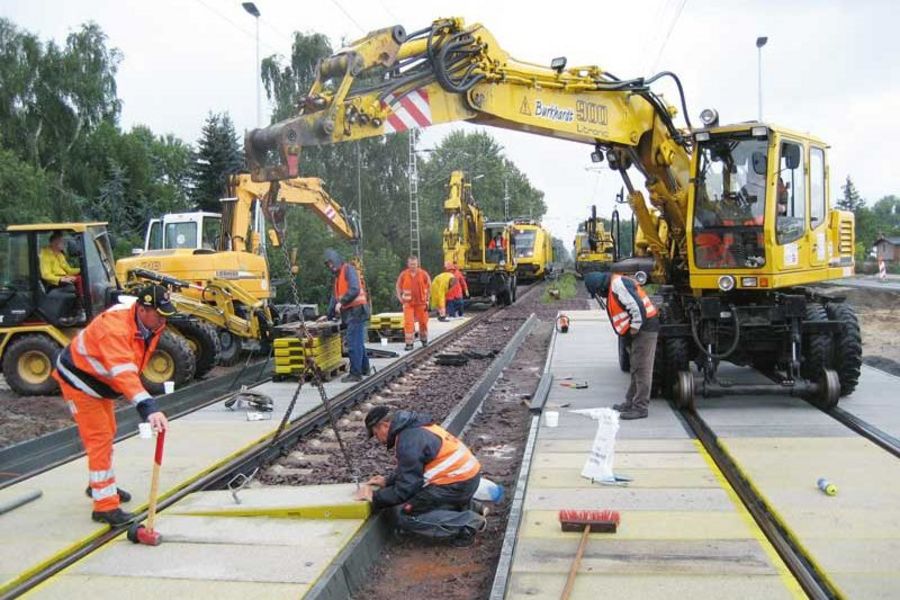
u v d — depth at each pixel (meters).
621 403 10.08
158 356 12.11
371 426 6.00
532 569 4.98
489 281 30.06
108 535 5.69
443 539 5.97
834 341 9.67
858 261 62.38
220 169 45.59
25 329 11.80
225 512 5.97
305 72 44.97
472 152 81.69
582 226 45.00
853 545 5.21
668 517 5.86
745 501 6.25
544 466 7.30
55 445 8.98
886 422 8.72
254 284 15.09
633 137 10.55
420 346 17.09
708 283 9.71
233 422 9.38
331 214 17.55
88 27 42.28
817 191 10.43
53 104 39.88
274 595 4.60
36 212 32.81
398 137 47.84
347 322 12.42
